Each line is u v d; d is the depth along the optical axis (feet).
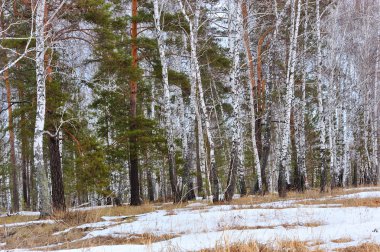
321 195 51.80
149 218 35.17
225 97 90.63
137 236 27.91
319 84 61.57
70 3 45.91
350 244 18.83
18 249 25.03
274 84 87.10
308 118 102.12
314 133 102.06
